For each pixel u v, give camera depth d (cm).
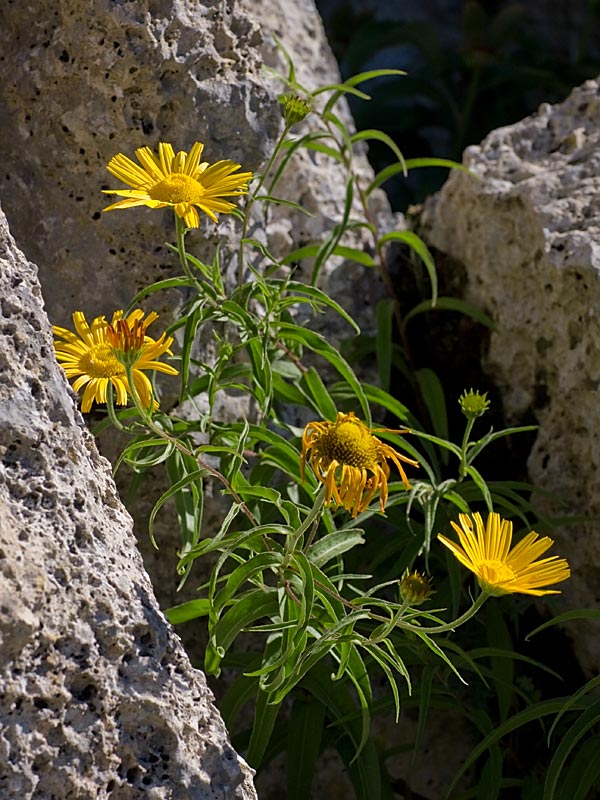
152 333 118
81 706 101
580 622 121
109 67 115
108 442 117
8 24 116
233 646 121
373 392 122
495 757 116
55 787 100
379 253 129
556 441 122
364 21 214
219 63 117
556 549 121
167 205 109
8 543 101
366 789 114
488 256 127
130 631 103
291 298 115
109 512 105
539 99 225
